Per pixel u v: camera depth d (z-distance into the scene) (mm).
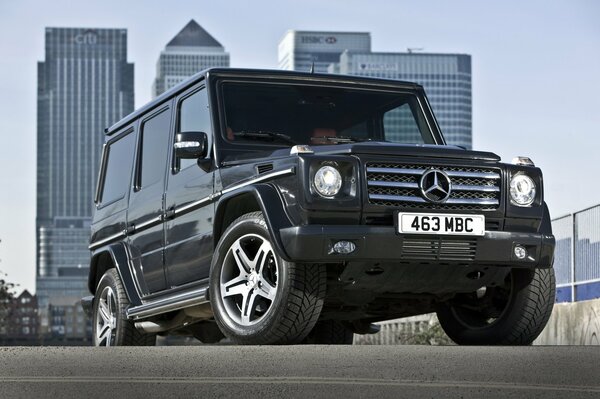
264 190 7609
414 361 5547
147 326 9852
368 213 7488
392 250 7457
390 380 4875
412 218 7520
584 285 14664
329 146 7715
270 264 7660
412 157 7652
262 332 7531
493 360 5574
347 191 7449
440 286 7984
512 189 7910
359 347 6457
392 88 9664
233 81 9094
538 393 4340
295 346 6539
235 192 7910
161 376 5188
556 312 14594
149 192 9852
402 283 7820
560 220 15430
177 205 9156
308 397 4332
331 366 5391
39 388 4707
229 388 4617
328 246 7312
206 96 9031
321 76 9438
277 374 5156
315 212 7371
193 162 8992
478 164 7828
